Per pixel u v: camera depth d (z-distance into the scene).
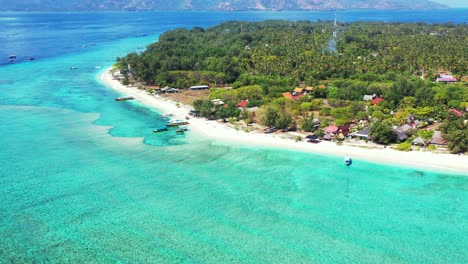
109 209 71.19
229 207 72.38
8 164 88.69
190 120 122.38
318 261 58.28
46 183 80.19
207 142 103.69
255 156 94.56
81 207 71.62
